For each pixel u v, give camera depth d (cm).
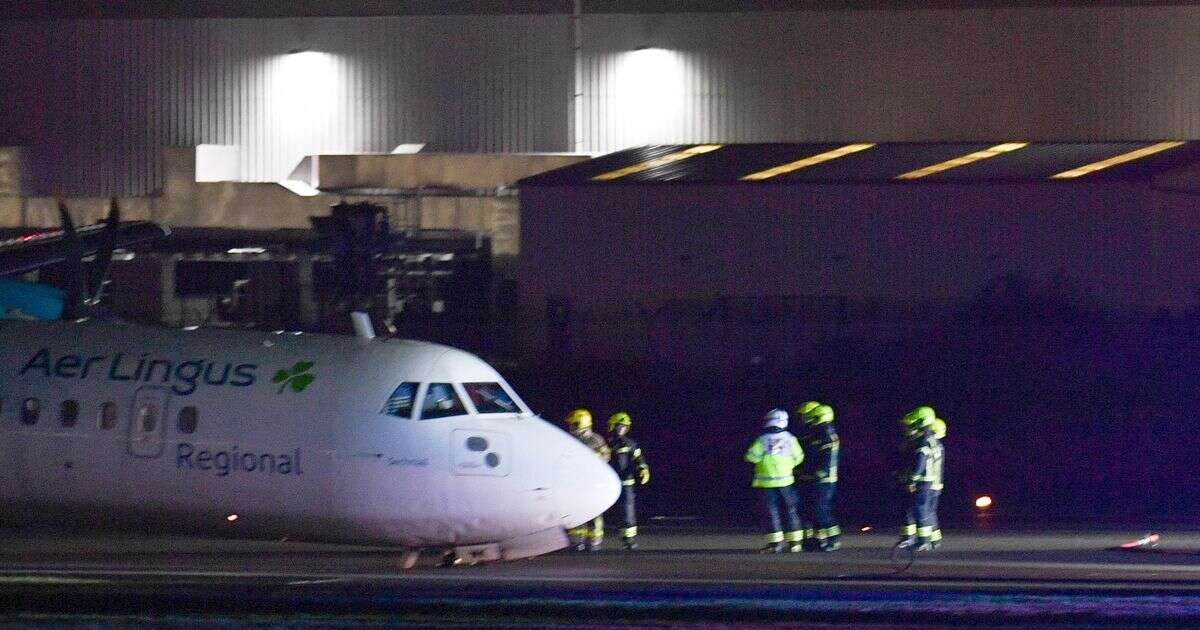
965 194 15938
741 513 10056
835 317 16062
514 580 6581
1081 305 15650
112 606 5869
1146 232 15675
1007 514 9869
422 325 18125
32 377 7144
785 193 16175
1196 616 5853
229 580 6500
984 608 6003
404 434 6781
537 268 16512
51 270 15662
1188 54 19912
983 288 15862
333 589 6244
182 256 18525
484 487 6800
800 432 13625
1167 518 9644
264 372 6969
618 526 9269
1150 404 14112
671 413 14425
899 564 7331
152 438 6931
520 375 16138
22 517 7250
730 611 5872
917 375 15200
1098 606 6047
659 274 16338
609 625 5584
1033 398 14475
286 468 6800
